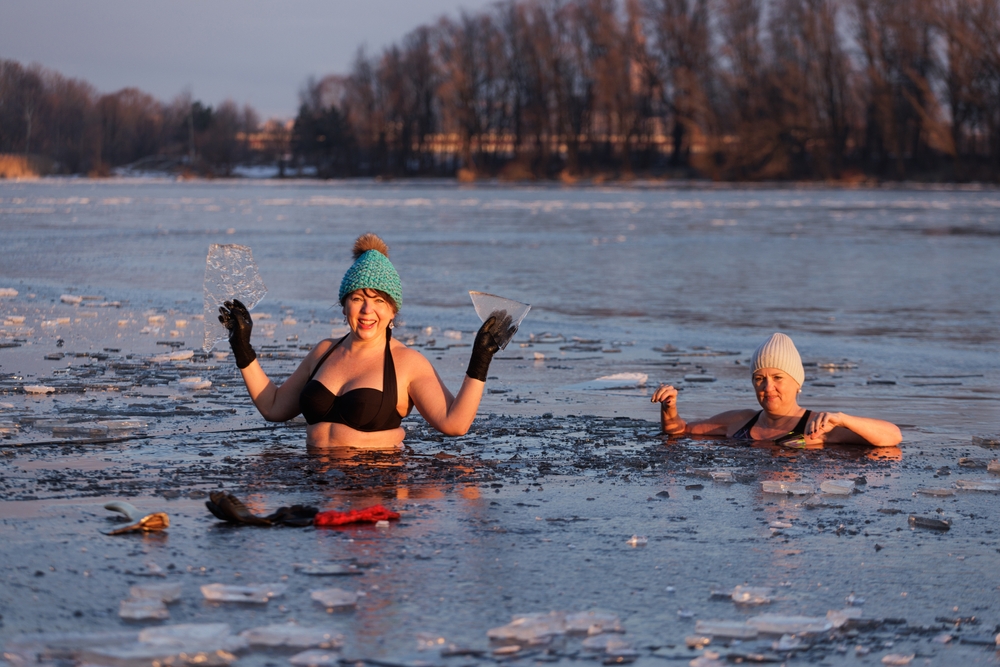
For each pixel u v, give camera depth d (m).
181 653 3.74
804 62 110.06
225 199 72.06
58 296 17.72
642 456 7.45
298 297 18.47
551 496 6.25
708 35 116.19
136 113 172.00
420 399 7.69
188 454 7.22
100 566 4.77
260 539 5.24
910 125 113.06
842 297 19.78
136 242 31.42
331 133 150.38
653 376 11.07
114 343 12.56
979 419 8.95
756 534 5.50
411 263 26.41
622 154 127.88
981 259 28.28
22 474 6.54
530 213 55.12
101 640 3.86
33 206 56.84
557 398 9.74
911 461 7.44
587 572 4.82
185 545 5.12
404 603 4.38
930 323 16.09
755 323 16.02
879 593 4.61
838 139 110.75
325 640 3.92
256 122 189.88
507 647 3.92
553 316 16.73
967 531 5.62
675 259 28.19
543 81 130.62
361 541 5.24
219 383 10.02
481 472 6.85
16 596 4.36
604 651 3.91
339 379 7.67
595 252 30.28
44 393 9.34
